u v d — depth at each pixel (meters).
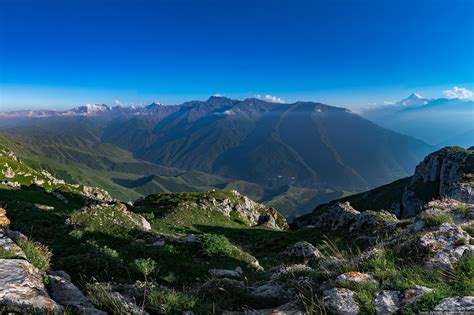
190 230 56.16
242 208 94.31
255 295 11.46
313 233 46.25
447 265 9.58
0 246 10.77
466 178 54.59
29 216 28.73
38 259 11.62
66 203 79.31
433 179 144.25
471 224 13.67
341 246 33.53
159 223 57.00
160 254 20.34
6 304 7.43
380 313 7.73
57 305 8.00
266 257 37.56
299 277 12.23
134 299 10.22
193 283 17.17
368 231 34.66
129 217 31.58
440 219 13.47
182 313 9.71
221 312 10.12
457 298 7.27
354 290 8.95
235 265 22.02
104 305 9.30
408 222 29.59
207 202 86.69
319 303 8.52
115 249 21.47
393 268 9.96
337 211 47.59
